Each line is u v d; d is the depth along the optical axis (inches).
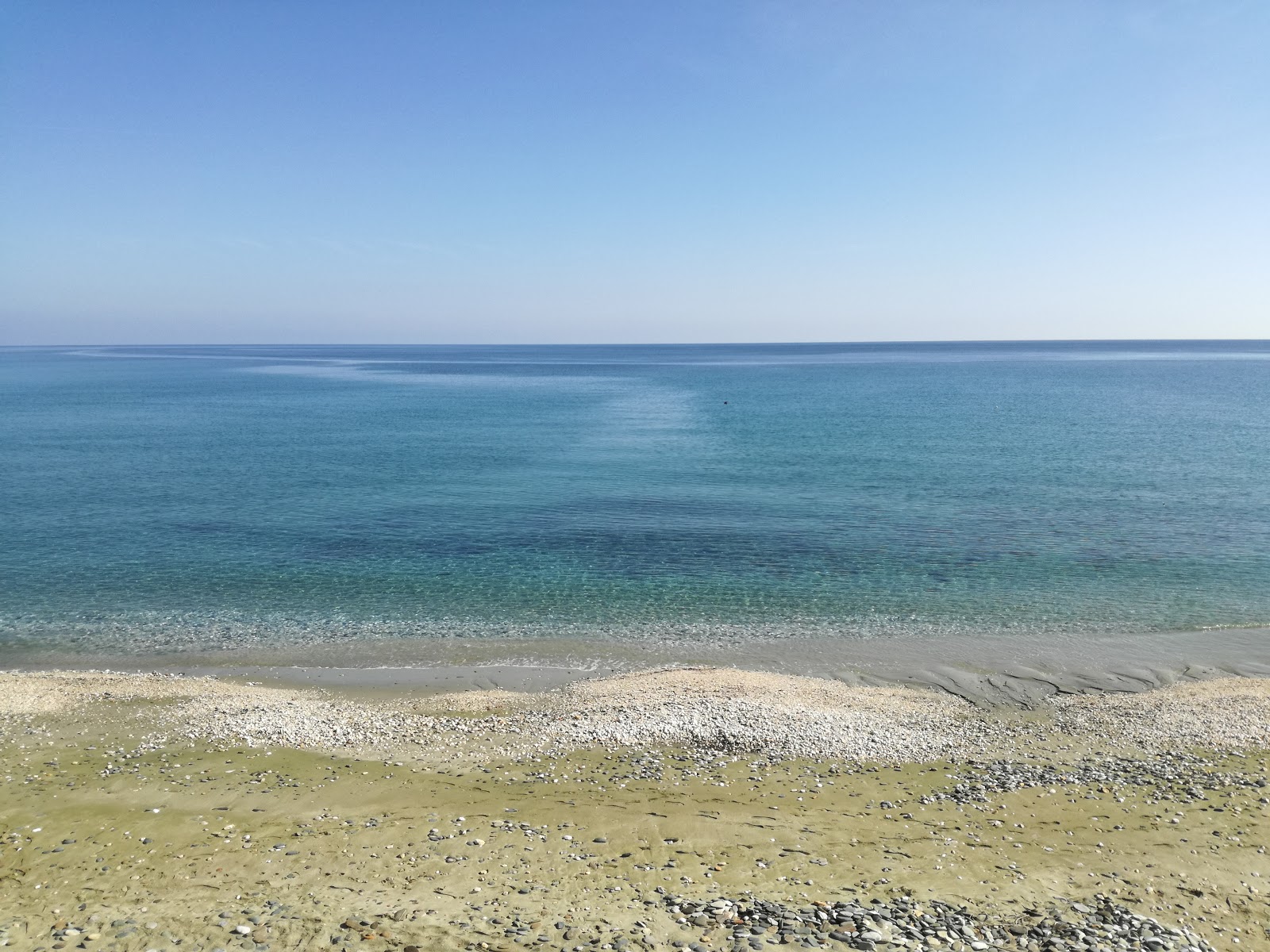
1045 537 1592.0
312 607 1229.7
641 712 819.4
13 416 4119.1
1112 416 3833.7
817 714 820.0
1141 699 872.3
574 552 1504.7
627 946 438.9
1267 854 552.4
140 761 706.8
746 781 673.6
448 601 1256.2
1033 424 3499.0
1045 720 829.8
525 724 803.4
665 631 1134.4
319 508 1882.4
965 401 4842.5
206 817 600.7
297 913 472.1
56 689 898.1
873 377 7844.5
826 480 2202.3
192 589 1306.6
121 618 1183.6
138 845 557.0
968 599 1246.9
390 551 1520.7
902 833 585.3
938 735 781.9
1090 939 449.7
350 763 708.0
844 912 474.3
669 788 660.1
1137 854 554.9
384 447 2918.3
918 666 1001.5
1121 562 1417.3
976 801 637.3
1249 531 1625.2
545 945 439.5
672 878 519.8
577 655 1051.3
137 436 3307.1
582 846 562.3
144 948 433.7
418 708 863.7
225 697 881.5
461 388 6663.4
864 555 1476.4
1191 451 2682.1
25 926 454.9
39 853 543.5
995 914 479.2
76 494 2049.7
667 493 2037.4
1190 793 649.6
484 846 562.3
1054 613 1183.6
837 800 639.8
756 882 515.8
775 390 6107.3
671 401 5064.0
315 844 562.3
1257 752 727.1
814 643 1085.1
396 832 581.3
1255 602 1216.8
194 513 1830.7
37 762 700.0
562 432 3380.9
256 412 4436.5
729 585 1317.7
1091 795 647.8
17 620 1173.7
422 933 450.6
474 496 2010.3
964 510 1829.5
